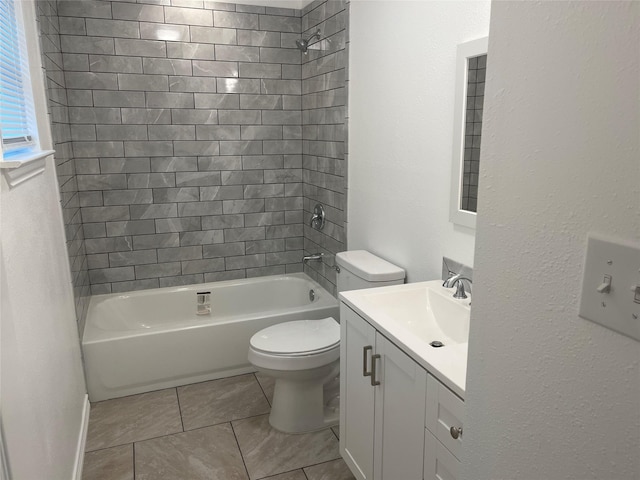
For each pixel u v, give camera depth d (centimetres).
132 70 321
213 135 348
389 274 233
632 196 56
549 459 71
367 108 265
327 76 313
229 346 304
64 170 266
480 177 80
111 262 342
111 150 327
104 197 331
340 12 287
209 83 340
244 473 219
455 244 203
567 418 68
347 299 189
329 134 318
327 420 253
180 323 301
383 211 258
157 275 354
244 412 268
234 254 371
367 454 185
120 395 285
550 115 66
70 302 248
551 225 67
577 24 62
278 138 365
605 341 61
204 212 357
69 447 200
